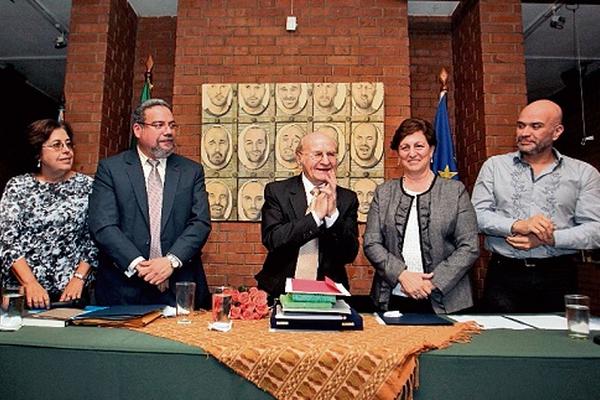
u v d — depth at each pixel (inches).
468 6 143.0
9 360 43.1
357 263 129.7
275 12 137.9
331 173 70.4
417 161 70.9
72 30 135.4
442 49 158.9
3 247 75.7
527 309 77.5
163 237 73.0
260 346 42.3
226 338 45.3
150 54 157.2
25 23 166.7
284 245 67.2
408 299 67.8
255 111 133.1
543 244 71.7
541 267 76.9
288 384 40.8
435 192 71.2
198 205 75.5
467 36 144.2
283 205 74.0
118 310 55.7
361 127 131.6
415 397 41.2
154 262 64.7
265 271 73.8
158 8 154.4
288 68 136.2
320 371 40.9
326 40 136.8
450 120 154.3
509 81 131.6
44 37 178.5
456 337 46.4
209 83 136.1
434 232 68.6
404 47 136.3
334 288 52.0
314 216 66.3
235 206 131.8
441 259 68.7
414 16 159.0
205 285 77.5
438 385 41.2
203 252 132.0
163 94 155.8
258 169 132.0
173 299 71.8
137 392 41.6
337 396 40.4
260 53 136.8
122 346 42.6
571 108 223.8
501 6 134.0
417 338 44.9
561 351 42.1
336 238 70.9
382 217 72.5
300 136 131.9
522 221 72.2
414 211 70.7
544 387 40.6
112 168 74.2
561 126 79.8
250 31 137.5
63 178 81.7
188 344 43.1
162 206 73.7
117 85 143.2
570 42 179.9
